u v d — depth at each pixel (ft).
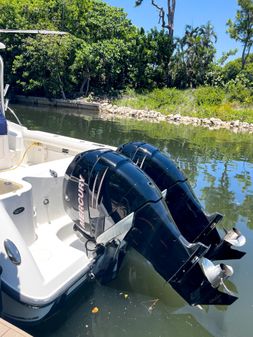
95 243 8.71
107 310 8.75
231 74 90.07
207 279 8.40
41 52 72.28
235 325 8.67
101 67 79.41
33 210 9.13
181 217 10.85
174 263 8.47
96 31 84.23
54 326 8.09
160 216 8.53
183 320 8.69
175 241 8.53
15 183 8.98
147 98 79.61
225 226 14.88
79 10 82.58
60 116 54.44
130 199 8.45
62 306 8.28
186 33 86.69
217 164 27.30
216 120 65.36
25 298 7.14
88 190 8.59
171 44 86.48
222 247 10.82
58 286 7.63
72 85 81.56
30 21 76.59
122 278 9.96
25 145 14.78
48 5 80.02
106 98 79.97
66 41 74.43
